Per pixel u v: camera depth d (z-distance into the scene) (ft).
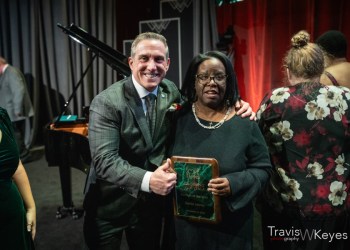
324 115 4.61
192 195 4.46
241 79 15.19
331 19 12.06
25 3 17.03
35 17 17.03
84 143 8.39
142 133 4.69
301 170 4.75
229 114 4.54
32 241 4.98
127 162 4.58
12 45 17.40
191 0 15.72
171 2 16.08
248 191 4.39
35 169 14.16
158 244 5.44
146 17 18.43
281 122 4.79
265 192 5.22
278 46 13.60
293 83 4.92
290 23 13.08
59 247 8.33
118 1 17.47
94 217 5.17
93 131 4.59
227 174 4.36
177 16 16.05
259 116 5.05
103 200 5.07
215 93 4.36
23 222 4.58
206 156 4.43
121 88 4.79
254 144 4.51
